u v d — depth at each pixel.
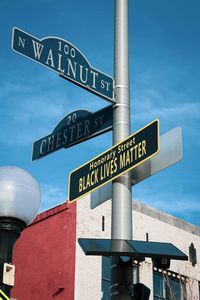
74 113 8.16
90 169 7.42
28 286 20.03
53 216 20.61
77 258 19.36
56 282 19.36
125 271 6.63
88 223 20.12
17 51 7.01
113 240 6.37
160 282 21.48
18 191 5.85
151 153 6.68
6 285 5.59
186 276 22.38
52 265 19.77
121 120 7.51
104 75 7.69
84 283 19.06
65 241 19.84
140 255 6.06
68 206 20.34
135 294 6.70
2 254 5.71
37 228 20.86
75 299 18.61
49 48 7.33
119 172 7.00
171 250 6.25
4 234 5.79
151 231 22.09
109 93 7.63
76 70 7.43
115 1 8.30
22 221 5.88
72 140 7.95
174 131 6.88
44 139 8.32
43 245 20.39
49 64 7.23
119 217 6.93
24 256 20.70
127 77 7.83
